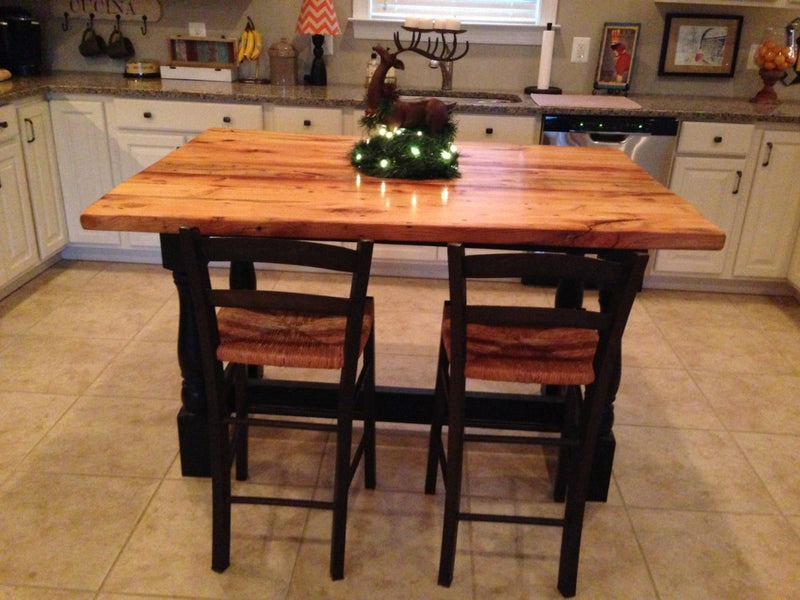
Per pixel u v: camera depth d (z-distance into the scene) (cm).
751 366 300
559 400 219
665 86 397
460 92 384
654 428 253
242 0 386
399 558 191
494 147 253
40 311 324
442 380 197
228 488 179
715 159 344
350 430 174
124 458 226
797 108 356
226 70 383
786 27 375
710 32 383
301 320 185
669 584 185
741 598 181
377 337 312
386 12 392
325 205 179
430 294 359
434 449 208
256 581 181
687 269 364
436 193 193
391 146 211
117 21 390
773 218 353
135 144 354
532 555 193
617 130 340
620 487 222
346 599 177
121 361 284
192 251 155
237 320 184
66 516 200
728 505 215
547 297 357
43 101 343
